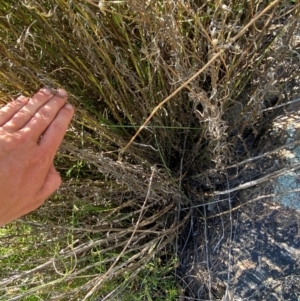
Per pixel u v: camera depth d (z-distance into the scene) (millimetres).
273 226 1072
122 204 1172
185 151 1206
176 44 822
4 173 790
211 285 1166
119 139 1051
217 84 928
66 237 1201
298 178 1049
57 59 966
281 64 981
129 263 1225
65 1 810
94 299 1200
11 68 872
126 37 870
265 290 1061
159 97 1018
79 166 1186
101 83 999
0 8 845
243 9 951
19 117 838
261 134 1152
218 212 1187
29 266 1269
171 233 1204
